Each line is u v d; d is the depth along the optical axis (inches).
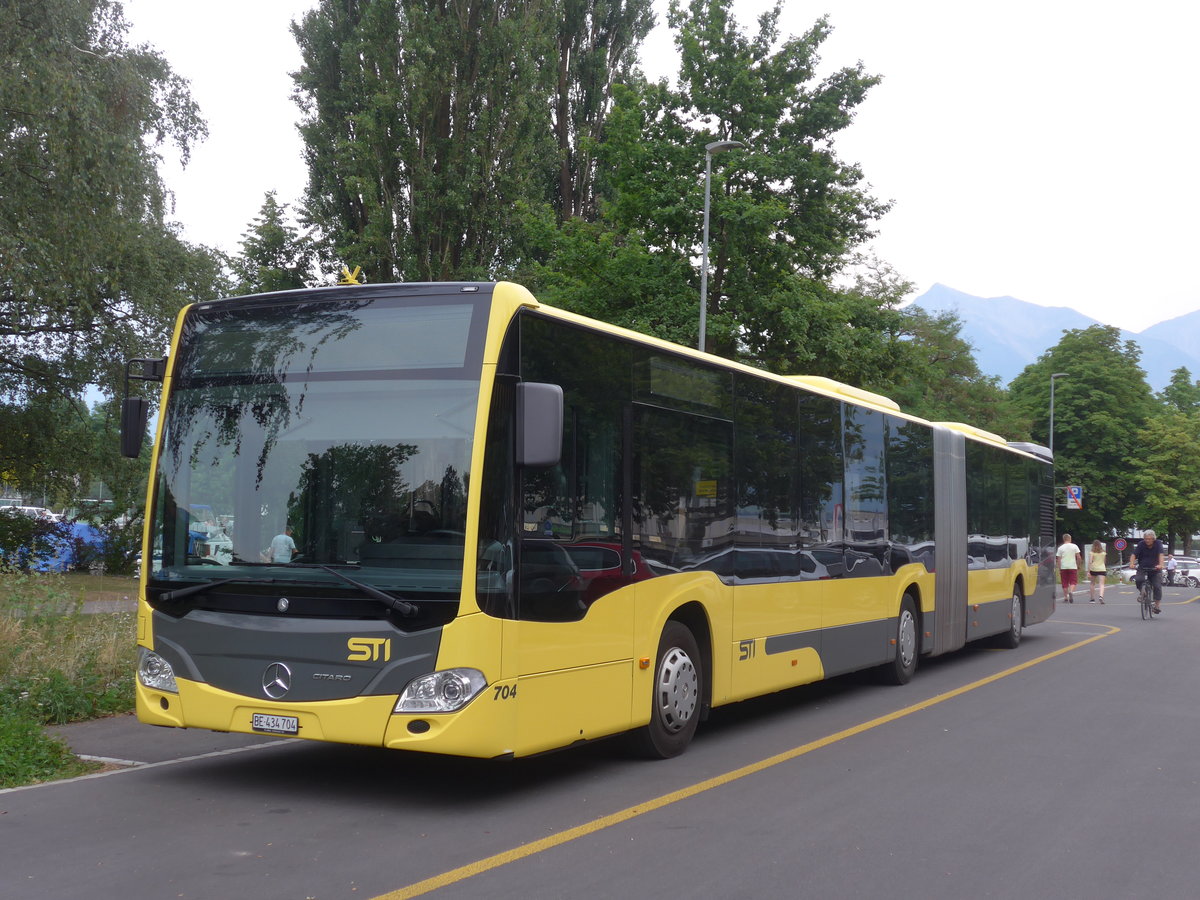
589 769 324.5
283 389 285.7
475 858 229.5
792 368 1118.4
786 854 237.6
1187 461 2440.9
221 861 225.0
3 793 284.5
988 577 672.4
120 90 924.6
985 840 251.4
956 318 2123.5
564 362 294.7
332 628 265.3
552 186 1576.0
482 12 1384.1
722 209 1040.8
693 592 350.3
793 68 1147.9
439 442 268.1
